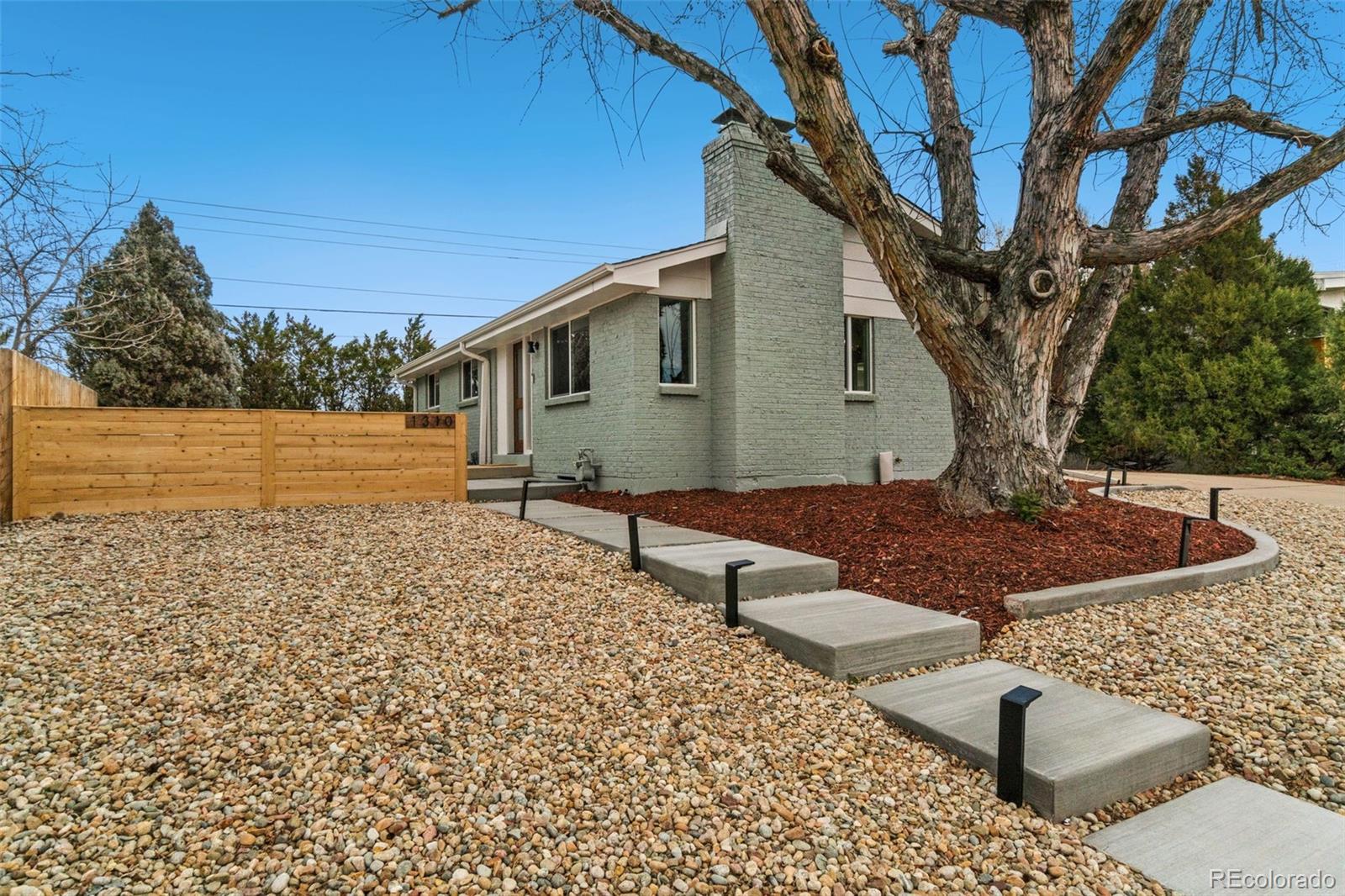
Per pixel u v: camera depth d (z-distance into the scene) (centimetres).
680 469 962
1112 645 384
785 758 270
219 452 786
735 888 198
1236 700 322
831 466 1001
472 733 279
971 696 314
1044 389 611
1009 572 475
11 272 1046
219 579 470
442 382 1798
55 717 276
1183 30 670
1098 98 531
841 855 213
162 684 308
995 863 212
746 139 937
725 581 416
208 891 189
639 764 261
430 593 448
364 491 855
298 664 334
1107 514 612
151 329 1742
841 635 355
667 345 974
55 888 186
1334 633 405
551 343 1183
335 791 238
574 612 421
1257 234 1634
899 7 729
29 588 435
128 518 709
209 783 238
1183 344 1680
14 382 695
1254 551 575
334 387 2712
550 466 1173
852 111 474
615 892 195
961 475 614
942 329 555
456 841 214
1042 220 583
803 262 983
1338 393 1409
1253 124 563
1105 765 248
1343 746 282
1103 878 205
